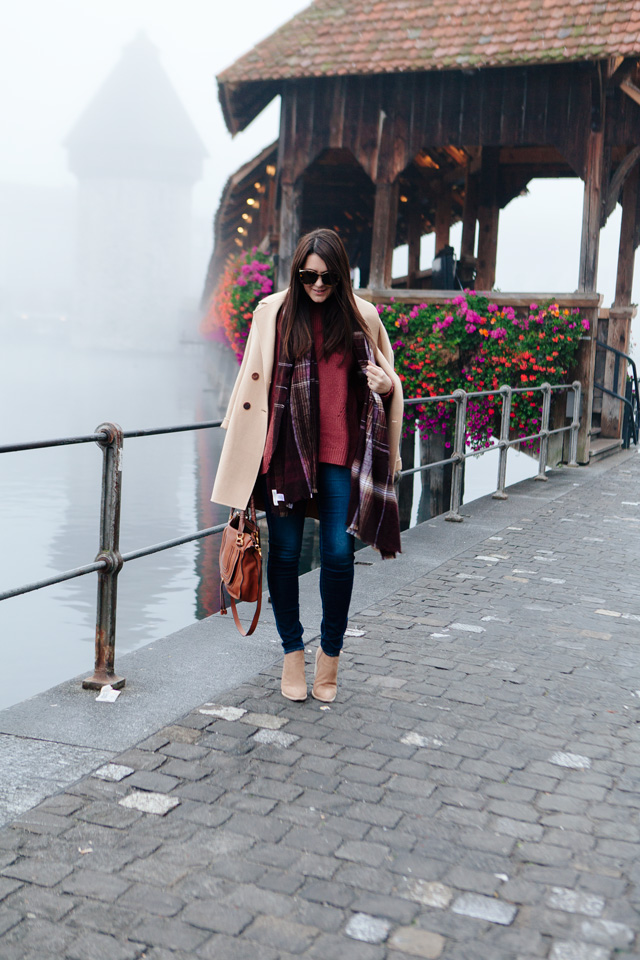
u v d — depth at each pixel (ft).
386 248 41.16
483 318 37.73
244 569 10.83
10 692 20.06
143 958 6.57
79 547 35.40
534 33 37.73
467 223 51.98
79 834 8.17
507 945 6.82
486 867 7.86
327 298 10.69
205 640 13.89
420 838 8.30
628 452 43.78
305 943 6.79
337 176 57.88
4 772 9.29
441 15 40.60
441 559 19.89
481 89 38.96
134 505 44.39
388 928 6.98
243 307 43.98
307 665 12.88
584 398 37.76
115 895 7.29
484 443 39.60
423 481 48.70
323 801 8.93
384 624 15.02
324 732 10.56
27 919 6.96
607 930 7.04
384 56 39.65
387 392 10.61
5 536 36.60
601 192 37.73
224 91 43.45
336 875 7.67
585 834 8.47
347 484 10.87
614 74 39.55
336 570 11.05
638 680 12.84
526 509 26.58
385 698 11.71
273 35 42.73
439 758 9.99
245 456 10.89
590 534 23.40
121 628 24.91
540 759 10.07
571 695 12.12
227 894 7.35
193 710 11.08
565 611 16.28
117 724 10.59
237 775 9.40
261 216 65.31
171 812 8.61
